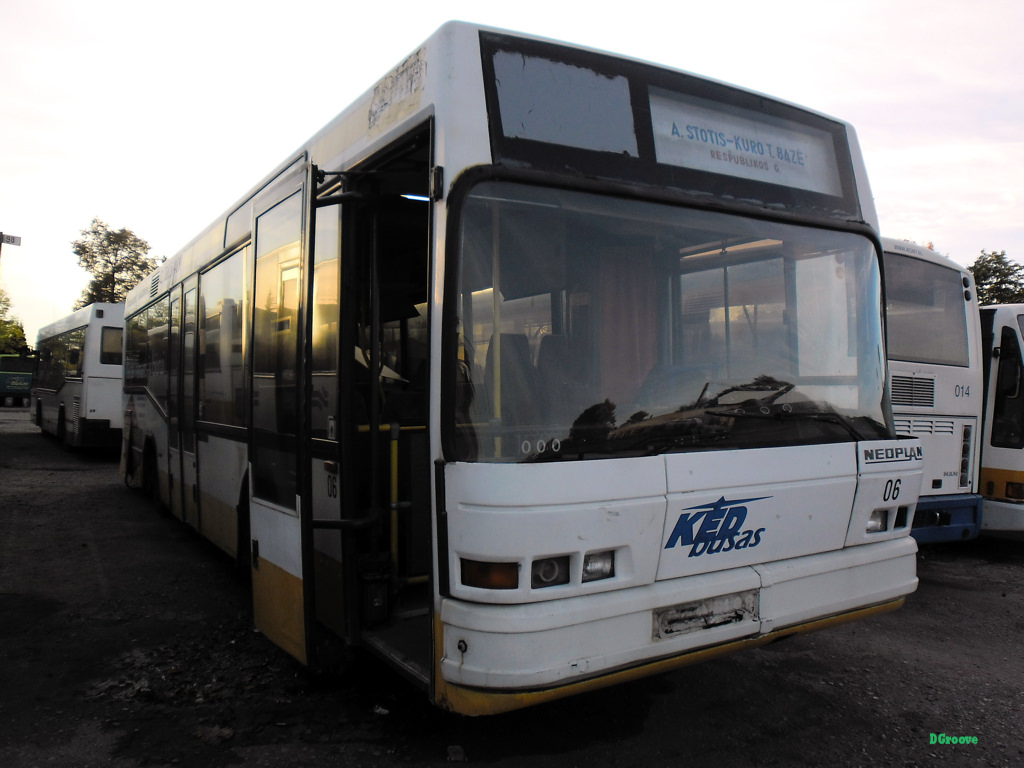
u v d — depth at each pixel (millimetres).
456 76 3145
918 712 4219
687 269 3619
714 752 3709
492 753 3668
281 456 4387
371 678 4562
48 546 7977
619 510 3102
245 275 5727
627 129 3514
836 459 3775
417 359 4547
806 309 3977
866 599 3898
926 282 7559
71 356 17875
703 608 3342
